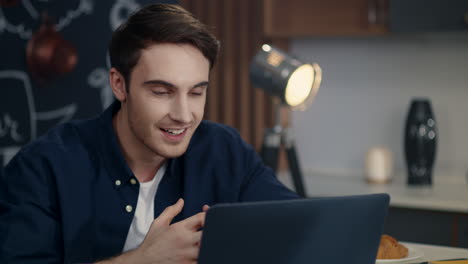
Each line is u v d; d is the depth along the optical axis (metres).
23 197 1.33
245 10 3.38
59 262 1.36
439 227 2.63
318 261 1.03
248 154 1.67
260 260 0.97
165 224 1.16
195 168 1.57
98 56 3.18
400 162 3.30
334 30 3.12
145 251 1.11
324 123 3.49
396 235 2.72
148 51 1.25
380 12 3.03
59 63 2.96
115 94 1.36
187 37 1.24
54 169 1.38
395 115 3.30
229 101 3.40
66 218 1.38
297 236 0.99
